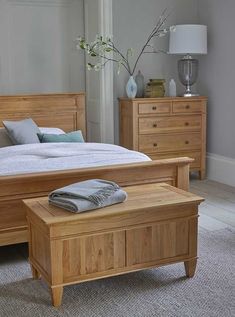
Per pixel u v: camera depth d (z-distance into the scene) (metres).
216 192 5.09
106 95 5.48
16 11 5.30
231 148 5.43
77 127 5.30
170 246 2.85
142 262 2.79
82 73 5.73
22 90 5.45
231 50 5.30
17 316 2.51
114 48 5.56
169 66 5.86
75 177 3.24
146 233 2.77
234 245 3.50
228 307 2.57
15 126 4.30
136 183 3.40
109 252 2.69
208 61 5.70
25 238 3.22
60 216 2.56
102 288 2.82
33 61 5.45
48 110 5.14
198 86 5.92
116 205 2.74
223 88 5.48
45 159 3.51
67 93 5.21
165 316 2.49
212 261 3.20
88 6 5.52
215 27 5.54
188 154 5.60
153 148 5.42
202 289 2.79
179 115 5.49
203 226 3.95
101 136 5.57
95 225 2.62
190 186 5.39
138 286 2.84
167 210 2.80
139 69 5.72
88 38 5.59
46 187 3.19
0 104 4.93
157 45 5.77
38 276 2.96
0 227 3.15
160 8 5.71
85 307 2.60
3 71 5.32
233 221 4.07
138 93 5.57
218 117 5.61
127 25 5.59
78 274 2.63
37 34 5.43
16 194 3.14
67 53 5.61
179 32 5.38
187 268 2.94
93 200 2.65
